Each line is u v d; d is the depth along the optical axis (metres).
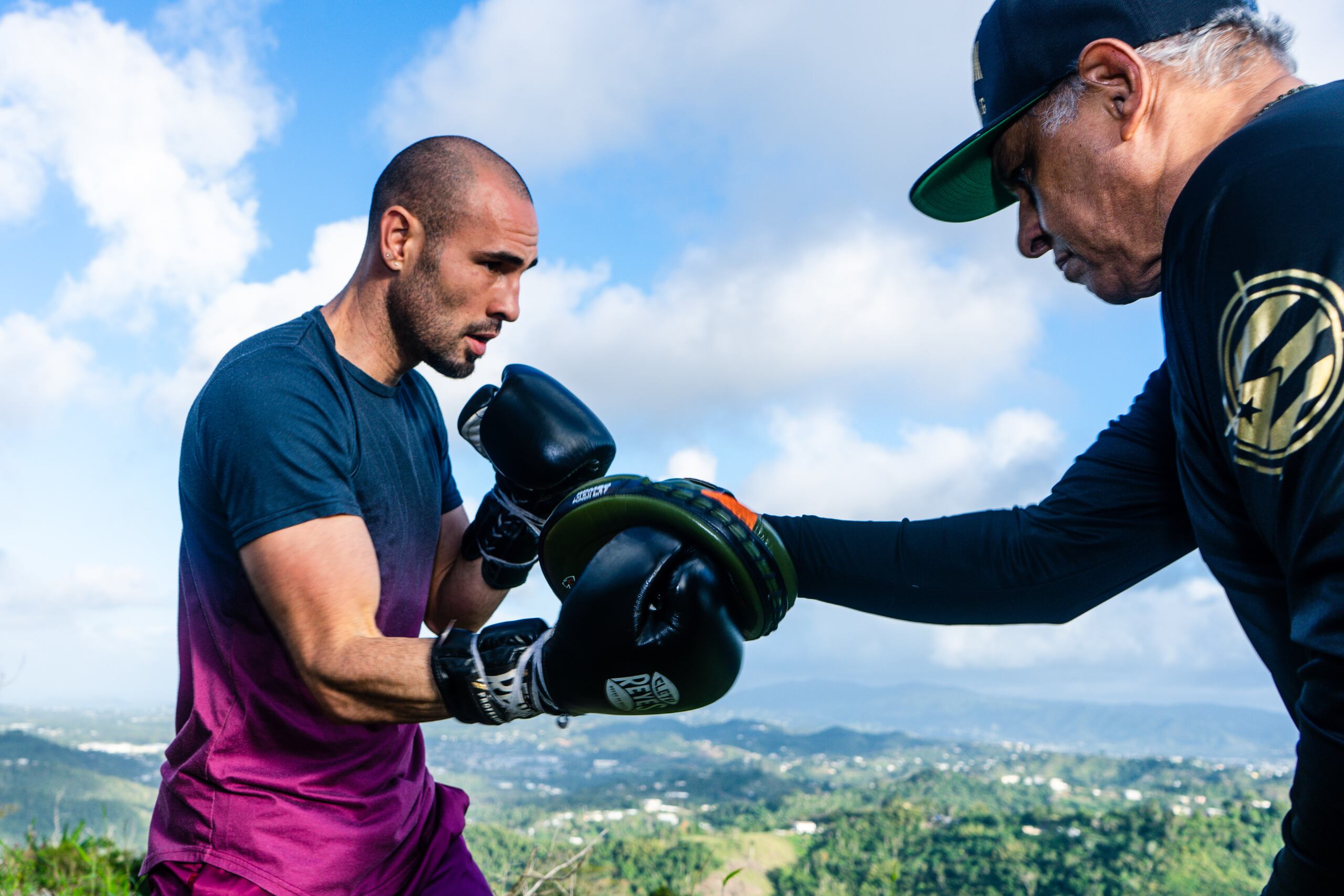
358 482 1.92
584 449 2.07
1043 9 1.41
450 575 2.41
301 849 1.83
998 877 100.25
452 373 2.08
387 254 1.96
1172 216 1.20
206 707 1.87
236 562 1.84
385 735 1.99
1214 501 1.28
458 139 1.99
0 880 3.64
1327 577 0.97
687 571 1.47
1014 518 1.95
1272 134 1.08
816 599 2.10
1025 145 1.53
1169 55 1.30
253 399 1.75
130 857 4.20
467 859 2.21
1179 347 1.23
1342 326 0.95
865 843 109.62
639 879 45.00
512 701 1.53
